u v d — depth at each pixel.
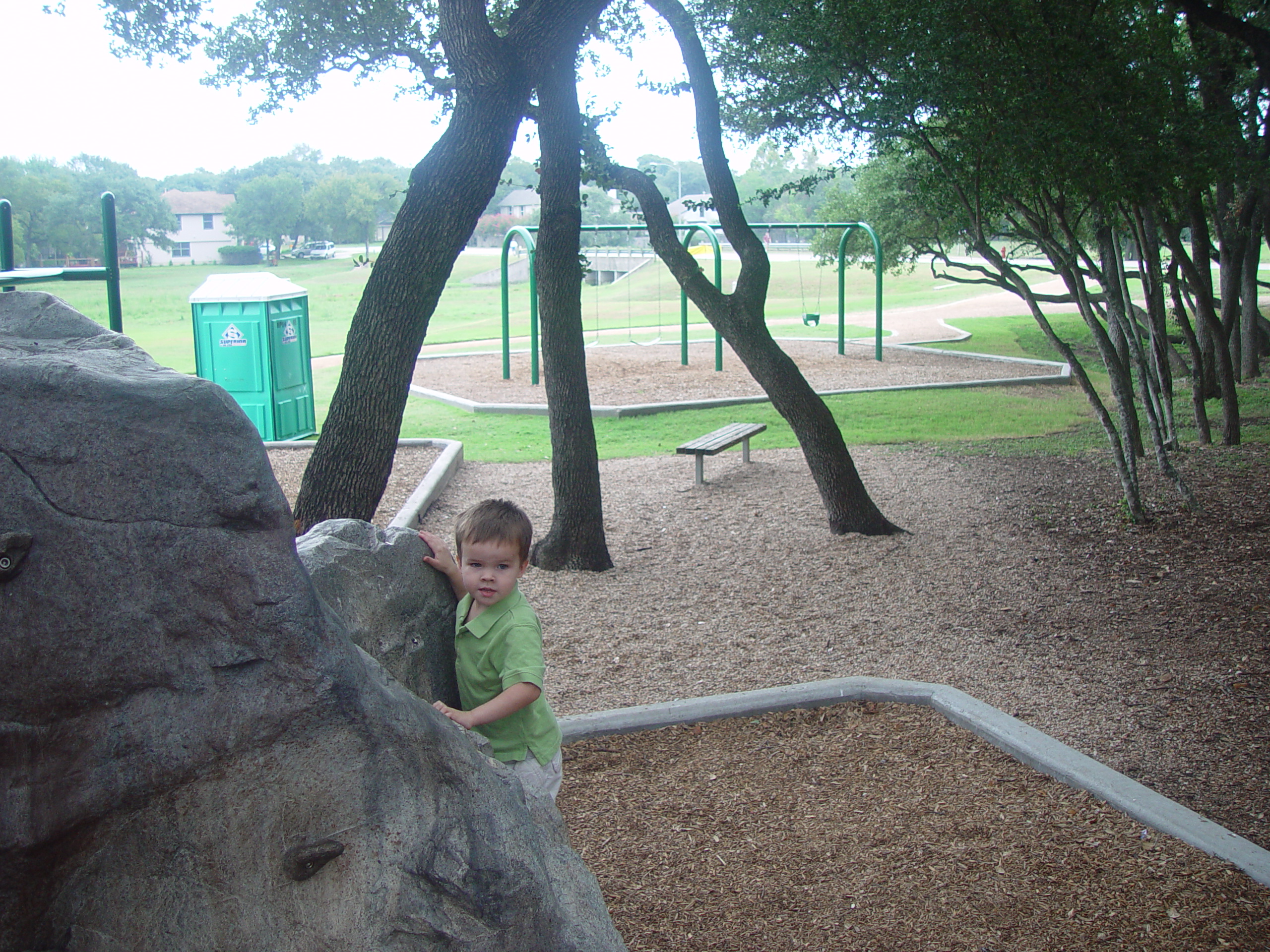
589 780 4.43
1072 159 7.72
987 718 4.78
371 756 1.90
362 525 2.55
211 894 1.83
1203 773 4.47
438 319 40.19
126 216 81.31
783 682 5.71
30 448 1.67
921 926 3.32
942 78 7.61
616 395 17.95
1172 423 11.68
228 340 14.11
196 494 1.74
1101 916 3.36
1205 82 12.32
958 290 45.22
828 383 18.92
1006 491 10.33
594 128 9.01
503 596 2.63
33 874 1.72
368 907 1.92
